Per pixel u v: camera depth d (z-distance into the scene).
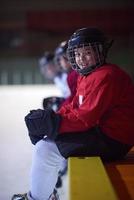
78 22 39.03
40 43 39.81
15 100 24.92
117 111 5.45
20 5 39.53
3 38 39.88
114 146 5.48
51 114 5.28
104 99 5.22
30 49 39.69
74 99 5.67
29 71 38.88
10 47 39.88
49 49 39.78
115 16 39.09
